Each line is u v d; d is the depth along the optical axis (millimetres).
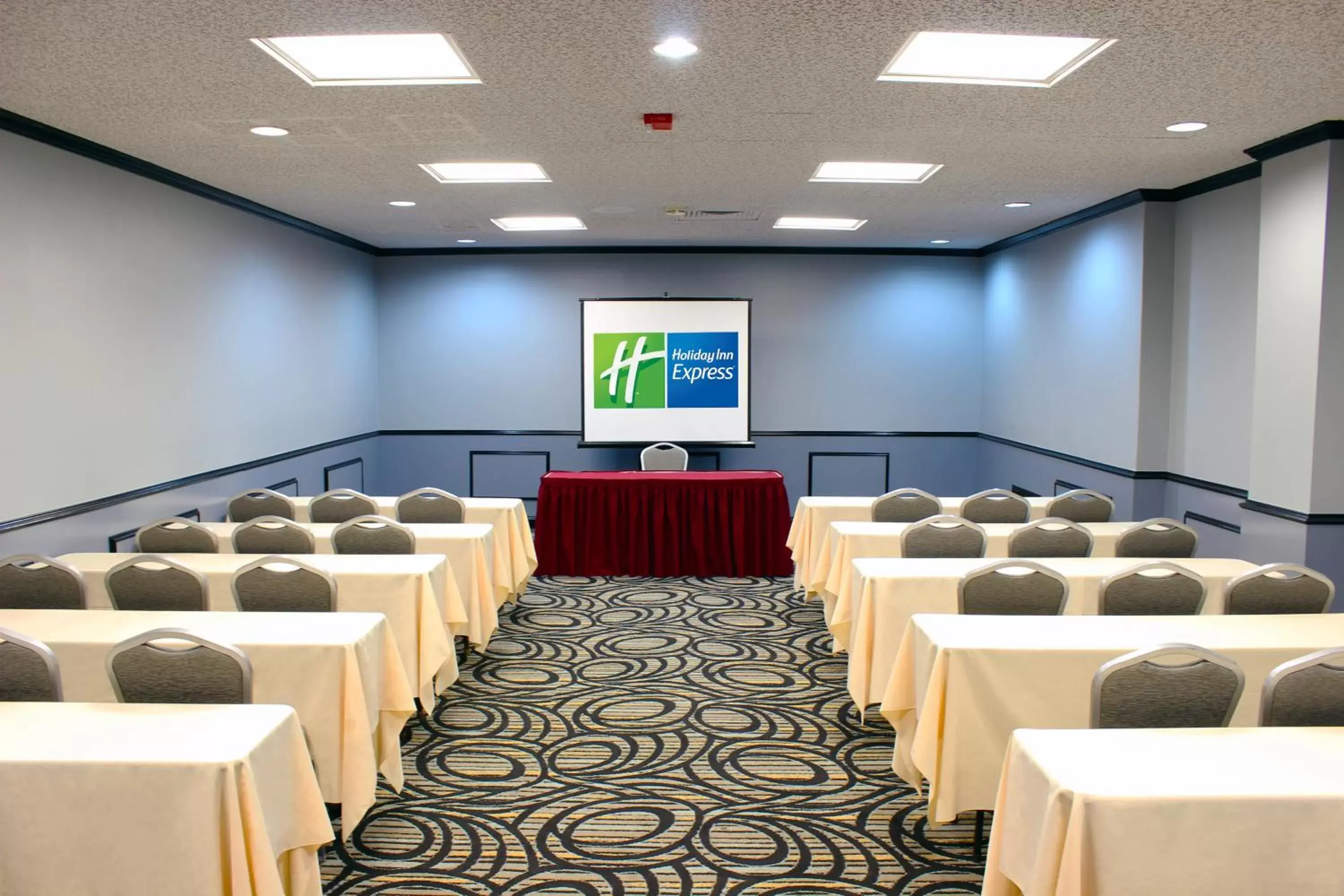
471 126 4945
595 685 4926
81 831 2221
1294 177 5277
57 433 5133
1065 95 4371
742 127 4977
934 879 3025
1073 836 2016
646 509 7355
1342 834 2037
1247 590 3848
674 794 3633
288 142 5293
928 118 4789
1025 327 9266
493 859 3127
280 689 3098
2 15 3332
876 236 9320
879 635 4035
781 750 4070
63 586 3908
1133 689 2572
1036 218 8195
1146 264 6980
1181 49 3719
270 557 3725
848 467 10492
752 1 3215
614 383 10031
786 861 3127
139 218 5895
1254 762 2213
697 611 6414
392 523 4871
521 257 10258
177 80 4125
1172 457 7059
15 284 4797
